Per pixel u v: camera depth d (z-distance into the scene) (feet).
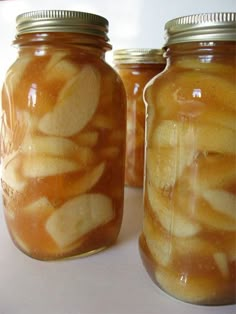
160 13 1.41
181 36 0.55
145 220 0.67
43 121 0.66
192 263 0.58
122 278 0.67
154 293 0.63
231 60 0.55
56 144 0.67
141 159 1.14
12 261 0.72
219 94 0.53
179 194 0.58
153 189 0.63
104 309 0.58
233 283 0.58
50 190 0.68
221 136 0.54
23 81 0.67
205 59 0.56
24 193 0.70
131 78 1.11
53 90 0.65
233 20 0.52
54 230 0.70
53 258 0.72
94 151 0.70
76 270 0.69
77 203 0.70
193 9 1.35
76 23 0.65
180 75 0.57
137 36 1.47
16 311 0.57
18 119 0.68
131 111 1.12
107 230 0.76
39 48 0.68
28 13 0.67
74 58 0.67
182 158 0.57
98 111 0.69
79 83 0.66
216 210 0.56
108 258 0.74
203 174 0.55
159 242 0.62
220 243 0.57
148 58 1.08
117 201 0.77
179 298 0.60
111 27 1.50
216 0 1.30
